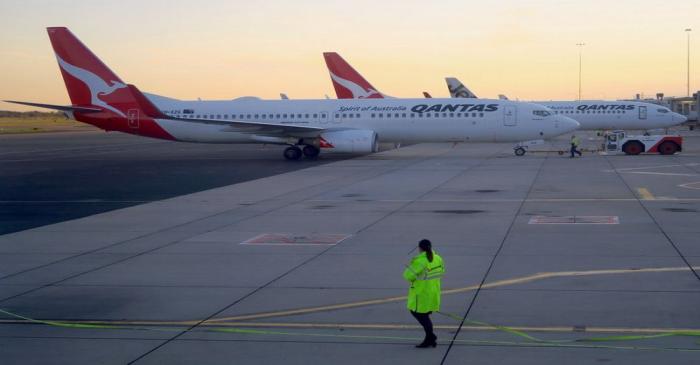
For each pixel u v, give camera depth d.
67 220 24.89
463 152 58.75
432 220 23.61
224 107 52.69
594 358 10.56
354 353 11.03
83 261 18.05
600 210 25.14
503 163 46.47
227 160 52.31
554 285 14.84
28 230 22.88
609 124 70.25
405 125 50.91
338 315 13.09
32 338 12.05
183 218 24.92
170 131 52.62
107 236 21.59
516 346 11.18
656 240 19.41
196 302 14.13
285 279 15.88
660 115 69.44
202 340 11.81
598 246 18.75
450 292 14.47
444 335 11.82
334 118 51.62
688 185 32.25
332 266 17.08
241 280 15.85
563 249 18.44
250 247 19.53
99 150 70.25
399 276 15.96
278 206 27.55
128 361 10.87
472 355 10.83
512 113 50.16
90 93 52.44
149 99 53.34
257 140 52.44
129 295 14.74
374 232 21.56
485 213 24.94
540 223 22.64
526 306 13.36
